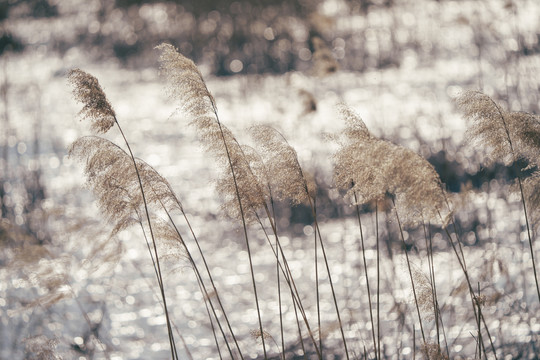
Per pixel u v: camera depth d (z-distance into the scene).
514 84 15.72
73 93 6.08
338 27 30.48
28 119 26.06
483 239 11.65
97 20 41.78
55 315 10.36
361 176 6.15
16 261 8.51
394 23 30.98
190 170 21.17
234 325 10.36
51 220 12.49
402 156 5.98
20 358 8.48
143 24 39.28
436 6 32.44
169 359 9.12
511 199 12.57
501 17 18.92
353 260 12.42
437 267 10.65
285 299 11.27
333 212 15.11
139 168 6.24
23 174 16.44
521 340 8.18
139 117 31.00
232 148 6.21
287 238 14.44
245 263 13.34
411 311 9.10
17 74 36.19
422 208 6.17
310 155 15.19
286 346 9.15
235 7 33.81
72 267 10.80
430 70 29.73
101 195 6.18
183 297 11.62
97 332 9.32
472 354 8.00
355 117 6.30
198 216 16.47
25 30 43.03
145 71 39.22
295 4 32.75
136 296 11.41
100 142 6.13
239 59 32.62
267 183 6.40
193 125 6.14
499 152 6.41
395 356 8.03
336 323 7.38
